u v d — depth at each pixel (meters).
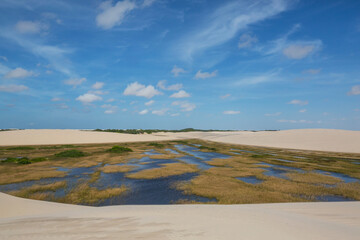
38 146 49.66
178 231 5.15
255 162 28.78
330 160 31.69
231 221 6.27
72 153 33.69
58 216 7.56
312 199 12.91
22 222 6.44
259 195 13.49
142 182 17.39
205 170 22.59
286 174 20.86
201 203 12.13
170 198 13.20
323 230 5.53
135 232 5.08
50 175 19.28
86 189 14.95
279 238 4.70
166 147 53.81
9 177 18.22
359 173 21.73
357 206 10.12
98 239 4.55
